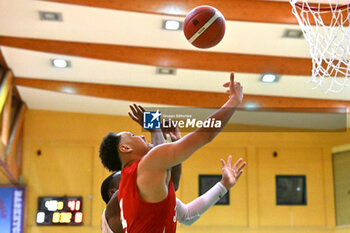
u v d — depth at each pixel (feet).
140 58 37.96
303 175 51.16
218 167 50.88
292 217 50.49
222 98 45.34
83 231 49.03
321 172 51.31
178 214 13.32
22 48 37.19
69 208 49.03
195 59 38.29
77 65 41.11
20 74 43.75
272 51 37.96
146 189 10.12
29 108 50.93
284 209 50.62
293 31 34.19
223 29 18.84
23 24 35.04
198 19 18.62
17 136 47.57
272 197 50.78
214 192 13.89
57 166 50.47
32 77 44.50
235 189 50.70
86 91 45.09
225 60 38.60
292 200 50.88
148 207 10.28
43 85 44.75
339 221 50.42
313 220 50.52
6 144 41.45
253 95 46.44
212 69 38.37
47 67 41.98
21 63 41.22
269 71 38.55
